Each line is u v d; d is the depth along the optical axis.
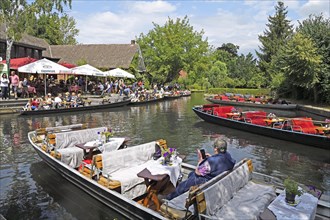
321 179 7.75
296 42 23.84
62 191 6.49
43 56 38.03
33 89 21.53
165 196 5.82
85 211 5.62
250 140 12.19
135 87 31.47
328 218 4.60
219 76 53.69
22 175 7.50
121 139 8.28
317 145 10.90
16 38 22.38
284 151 10.52
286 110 24.09
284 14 49.34
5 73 19.44
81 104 20.98
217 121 15.51
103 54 40.84
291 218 3.85
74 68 24.02
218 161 5.11
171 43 46.47
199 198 4.03
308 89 25.80
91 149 7.36
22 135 12.15
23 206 5.85
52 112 18.44
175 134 13.29
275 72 37.97
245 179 5.39
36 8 23.19
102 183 5.71
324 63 24.02
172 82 48.19
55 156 7.24
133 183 5.70
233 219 4.14
